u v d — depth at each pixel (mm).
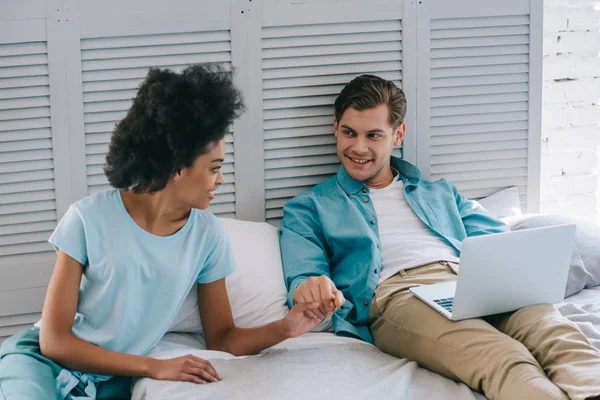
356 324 1977
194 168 1570
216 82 1559
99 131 2150
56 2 2068
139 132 1519
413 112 2334
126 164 1530
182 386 1547
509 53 2371
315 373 1618
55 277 1621
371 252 2039
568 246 1750
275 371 1625
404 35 2283
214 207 2250
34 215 2152
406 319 1817
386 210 2168
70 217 1638
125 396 1695
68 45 2092
